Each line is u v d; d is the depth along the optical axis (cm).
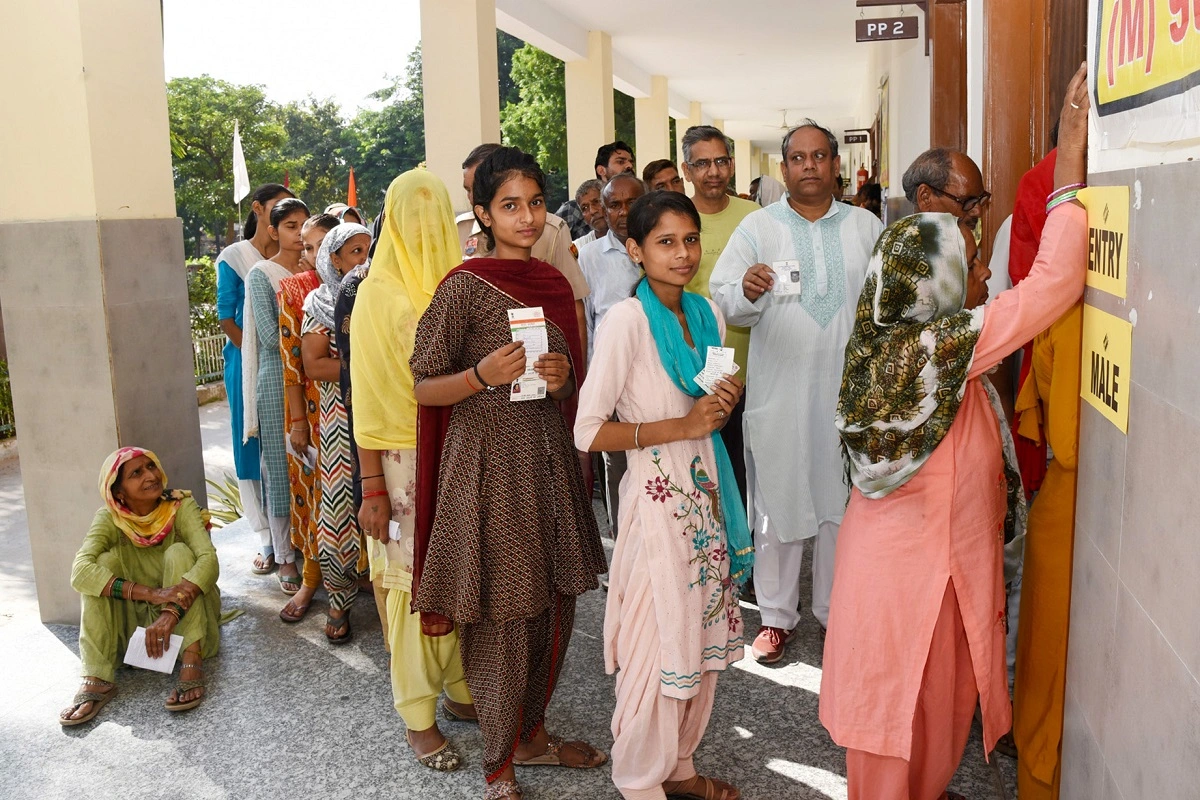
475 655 275
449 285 267
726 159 435
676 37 1235
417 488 276
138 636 364
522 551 266
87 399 424
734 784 288
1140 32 159
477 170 271
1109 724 186
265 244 518
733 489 269
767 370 361
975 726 314
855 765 239
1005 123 375
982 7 409
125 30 422
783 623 369
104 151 412
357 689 366
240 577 494
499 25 980
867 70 1440
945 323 213
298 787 300
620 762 259
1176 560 147
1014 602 320
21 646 422
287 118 4619
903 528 226
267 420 451
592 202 595
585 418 253
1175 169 145
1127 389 174
